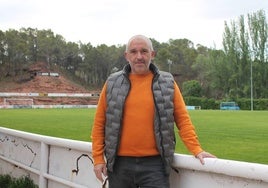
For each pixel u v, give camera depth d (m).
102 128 3.52
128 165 3.31
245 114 38.44
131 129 3.25
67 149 5.15
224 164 2.93
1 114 36.53
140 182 3.32
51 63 129.12
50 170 5.59
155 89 3.23
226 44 81.56
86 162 4.73
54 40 131.50
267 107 69.12
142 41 3.26
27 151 6.35
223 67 82.38
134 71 3.32
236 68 80.75
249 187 2.83
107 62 128.62
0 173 7.45
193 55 119.56
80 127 19.50
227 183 3.00
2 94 92.56
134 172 3.30
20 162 6.59
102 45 134.38
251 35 79.12
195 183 3.28
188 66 118.50
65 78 125.31
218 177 3.07
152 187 3.24
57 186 5.44
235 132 16.84
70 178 5.08
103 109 3.49
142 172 3.28
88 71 128.88
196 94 90.69
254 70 79.12
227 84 82.69
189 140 3.23
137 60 3.23
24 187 6.10
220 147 11.53
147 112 3.23
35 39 128.75
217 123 23.22
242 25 79.56
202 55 105.62
